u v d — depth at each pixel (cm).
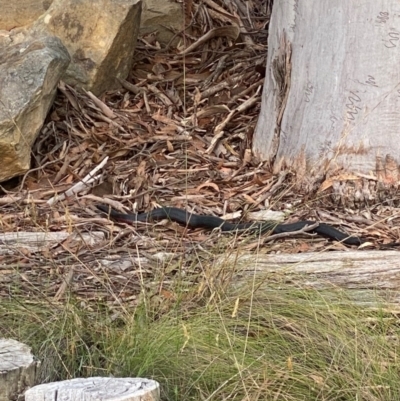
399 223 616
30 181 716
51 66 717
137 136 770
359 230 609
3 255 572
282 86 704
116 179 702
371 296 500
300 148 672
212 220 609
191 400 423
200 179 711
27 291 517
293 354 442
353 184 640
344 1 630
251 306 456
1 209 668
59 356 440
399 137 633
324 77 650
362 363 433
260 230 576
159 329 454
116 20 838
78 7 843
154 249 575
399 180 637
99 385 378
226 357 437
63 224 631
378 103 631
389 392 421
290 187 670
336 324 463
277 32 713
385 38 621
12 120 675
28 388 395
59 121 784
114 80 864
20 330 461
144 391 368
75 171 726
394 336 460
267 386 420
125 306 491
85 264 546
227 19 980
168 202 669
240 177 708
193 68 923
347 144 643
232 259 526
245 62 912
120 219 629
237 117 813
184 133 786
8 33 857
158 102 853
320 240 592
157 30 966
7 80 699
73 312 468
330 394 422
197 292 492
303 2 669
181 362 438
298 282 497
